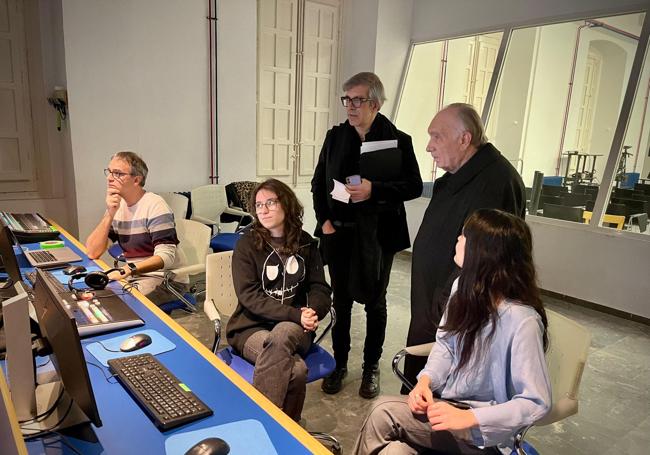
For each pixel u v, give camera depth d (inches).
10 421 33.7
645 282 149.0
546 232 173.6
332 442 78.4
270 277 76.8
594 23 167.5
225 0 174.1
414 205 219.5
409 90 225.5
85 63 149.9
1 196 162.1
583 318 153.3
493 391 51.9
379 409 56.9
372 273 94.0
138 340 59.2
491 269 50.4
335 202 95.0
